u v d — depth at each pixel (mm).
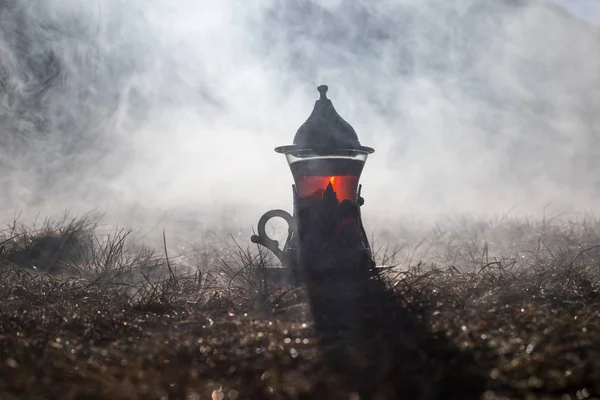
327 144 5504
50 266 7090
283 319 4609
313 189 5621
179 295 5555
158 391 3174
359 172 5719
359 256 5535
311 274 5496
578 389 3141
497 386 3178
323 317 4492
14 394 3227
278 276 5625
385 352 3648
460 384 3230
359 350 3760
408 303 4809
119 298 5398
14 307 5062
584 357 3508
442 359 3615
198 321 4664
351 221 5605
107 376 3363
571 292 5238
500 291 5148
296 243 5645
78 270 6785
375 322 4344
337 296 5031
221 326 4406
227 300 5148
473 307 4707
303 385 3205
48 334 4348
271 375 3346
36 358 3791
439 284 5426
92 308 5031
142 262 6840
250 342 3963
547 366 3338
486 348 3699
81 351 3957
